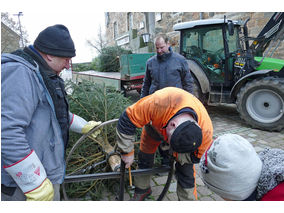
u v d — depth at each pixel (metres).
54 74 1.36
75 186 2.20
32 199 1.17
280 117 3.88
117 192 2.29
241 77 4.57
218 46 4.80
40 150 1.30
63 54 1.31
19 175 1.13
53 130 1.32
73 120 1.85
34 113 1.25
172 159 1.79
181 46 5.34
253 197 0.90
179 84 2.78
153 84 2.88
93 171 2.32
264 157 0.95
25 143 1.13
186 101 1.48
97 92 2.46
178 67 2.76
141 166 2.04
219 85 4.95
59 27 1.33
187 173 1.77
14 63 1.13
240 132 4.10
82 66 9.39
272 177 0.82
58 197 1.53
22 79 1.12
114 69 7.77
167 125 1.43
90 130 1.87
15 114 1.10
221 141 0.89
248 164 0.83
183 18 9.59
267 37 4.40
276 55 6.55
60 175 1.42
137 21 13.28
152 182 2.53
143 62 5.67
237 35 4.92
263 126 4.07
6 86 1.09
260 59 4.74
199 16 8.80
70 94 2.46
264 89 3.97
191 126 1.28
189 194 1.78
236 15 7.50
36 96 1.21
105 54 7.79
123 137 1.60
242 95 4.25
